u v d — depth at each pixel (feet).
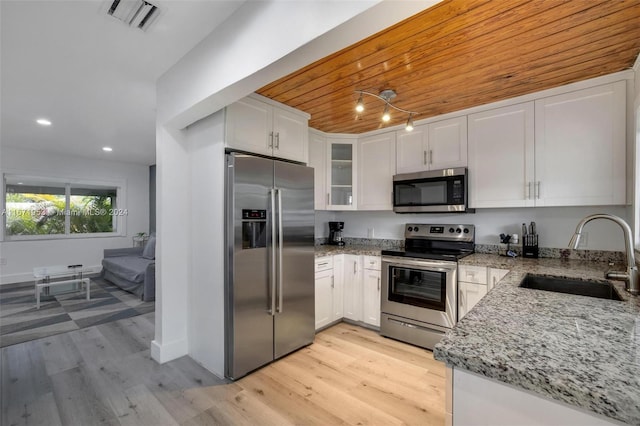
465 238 9.98
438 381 7.34
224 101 6.41
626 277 4.93
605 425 2.03
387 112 9.24
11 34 6.15
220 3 5.28
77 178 19.30
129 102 9.91
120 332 10.41
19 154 17.28
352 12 3.67
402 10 3.53
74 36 6.23
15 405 6.38
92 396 6.70
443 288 8.70
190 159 8.50
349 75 7.07
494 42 5.75
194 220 8.37
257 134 8.16
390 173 10.95
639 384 2.06
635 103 6.43
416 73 6.97
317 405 6.42
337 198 12.04
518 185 8.32
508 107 8.50
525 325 3.20
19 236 17.67
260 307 7.85
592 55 6.24
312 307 9.34
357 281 10.73
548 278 6.18
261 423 5.87
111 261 17.22
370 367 8.00
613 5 4.74
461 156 9.32
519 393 2.36
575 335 2.93
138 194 22.06
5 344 9.42
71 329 10.68
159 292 8.27
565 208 8.54
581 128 7.43
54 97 9.48
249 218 7.57
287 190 8.55
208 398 6.64
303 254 9.04
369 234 12.60
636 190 6.31
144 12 5.51
